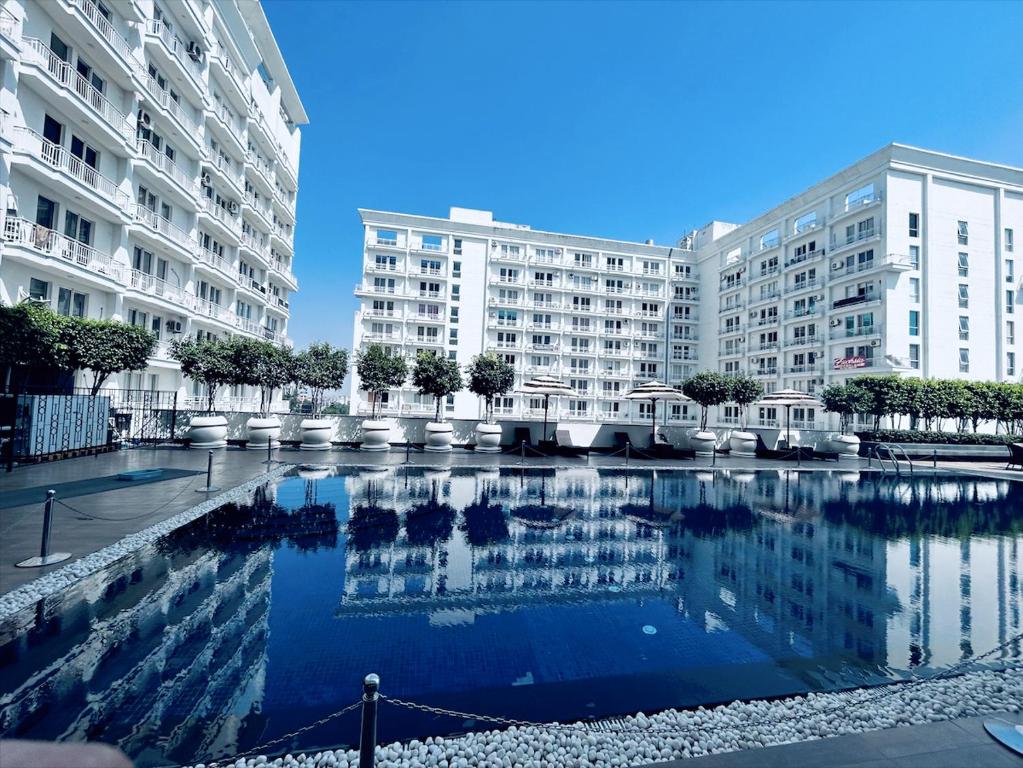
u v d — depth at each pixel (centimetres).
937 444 2320
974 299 3139
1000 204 3228
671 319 5097
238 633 412
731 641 431
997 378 3122
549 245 4894
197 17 2125
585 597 519
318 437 1681
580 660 391
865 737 269
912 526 881
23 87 1369
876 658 405
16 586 468
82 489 909
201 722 298
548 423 1964
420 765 268
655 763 245
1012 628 466
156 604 459
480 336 4644
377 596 499
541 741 291
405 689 343
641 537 757
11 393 1155
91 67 1648
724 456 2025
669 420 4962
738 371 4478
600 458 1781
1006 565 659
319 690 338
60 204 1527
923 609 509
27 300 1273
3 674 338
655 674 374
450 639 418
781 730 309
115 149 1728
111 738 280
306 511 831
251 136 2956
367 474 1250
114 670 350
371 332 4425
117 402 1745
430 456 1636
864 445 2220
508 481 1238
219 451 1545
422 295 4494
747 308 4316
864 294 3206
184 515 747
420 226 4553
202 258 2331
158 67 1995
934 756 254
